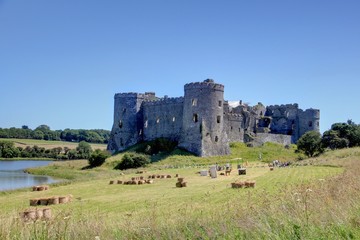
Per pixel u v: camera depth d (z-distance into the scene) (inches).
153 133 3548.2
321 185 804.0
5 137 6599.4
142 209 892.6
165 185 1583.4
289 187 1055.6
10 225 495.5
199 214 617.9
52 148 5423.2
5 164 3993.6
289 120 4178.2
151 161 2901.1
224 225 474.6
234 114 3538.4
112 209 952.9
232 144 3415.4
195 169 2352.4
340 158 2306.8
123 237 469.4
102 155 2992.1
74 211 903.1
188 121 3159.5
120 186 1601.9
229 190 1241.4
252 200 831.1
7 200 1253.1
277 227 445.7
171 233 470.0
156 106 3548.2
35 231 469.1
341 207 495.2
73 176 2556.6
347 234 418.9
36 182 2240.4
